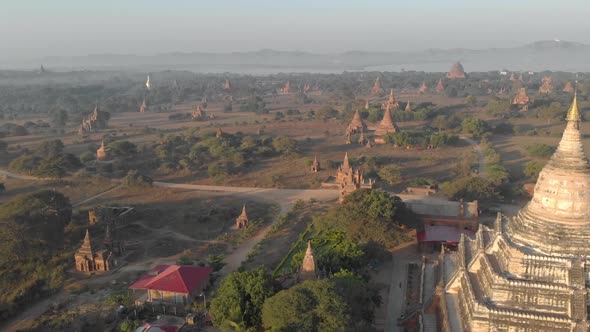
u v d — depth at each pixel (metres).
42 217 88.75
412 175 139.88
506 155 162.75
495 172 128.25
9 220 83.25
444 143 177.88
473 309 49.03
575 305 46.09
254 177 143.75
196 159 158.75
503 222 58.75
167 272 71.50
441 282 58.88
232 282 60.84
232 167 150.12
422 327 56.06
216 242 94.19
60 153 156.12
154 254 89.00
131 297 70.94
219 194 127.12
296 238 93.00
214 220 106.44
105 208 104.06
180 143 184.25
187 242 94.75
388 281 74.44
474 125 196.75
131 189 131.25
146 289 72.50
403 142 177.62
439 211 95.25
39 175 137.38
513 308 48.34
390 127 196.38
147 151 174.38
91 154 163.38
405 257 83.69
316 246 82.31
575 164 49.81
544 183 51.44
